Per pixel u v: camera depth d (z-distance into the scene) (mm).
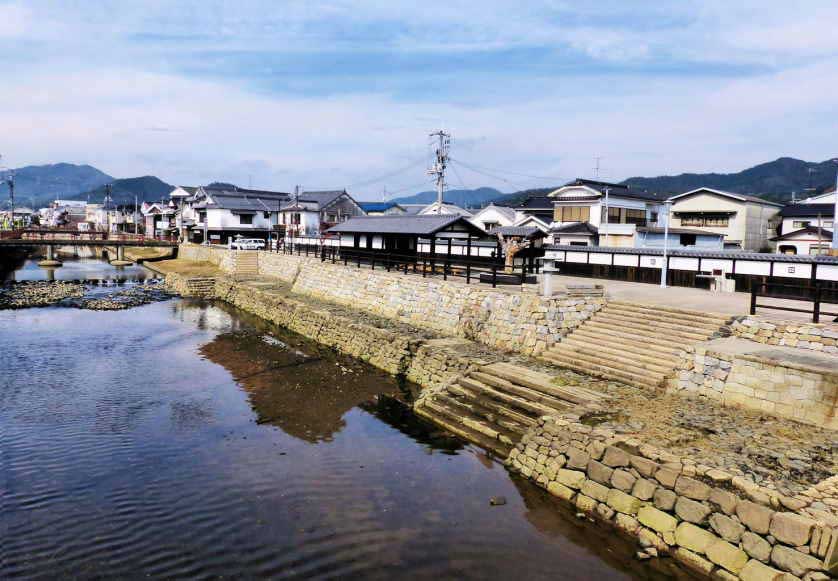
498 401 16328
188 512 11555
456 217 31547
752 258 24109
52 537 10578
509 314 21891
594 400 14539
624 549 10086
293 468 13695
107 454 14570
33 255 90562
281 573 9469
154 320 35312
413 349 22328
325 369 23578
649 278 28469
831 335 14430
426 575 9422
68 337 29500
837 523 8148
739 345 15359
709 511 9461
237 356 25938
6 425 16625
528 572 9500
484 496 12156
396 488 12570
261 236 76312
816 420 12453
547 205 63312
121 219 112312
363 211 83125
